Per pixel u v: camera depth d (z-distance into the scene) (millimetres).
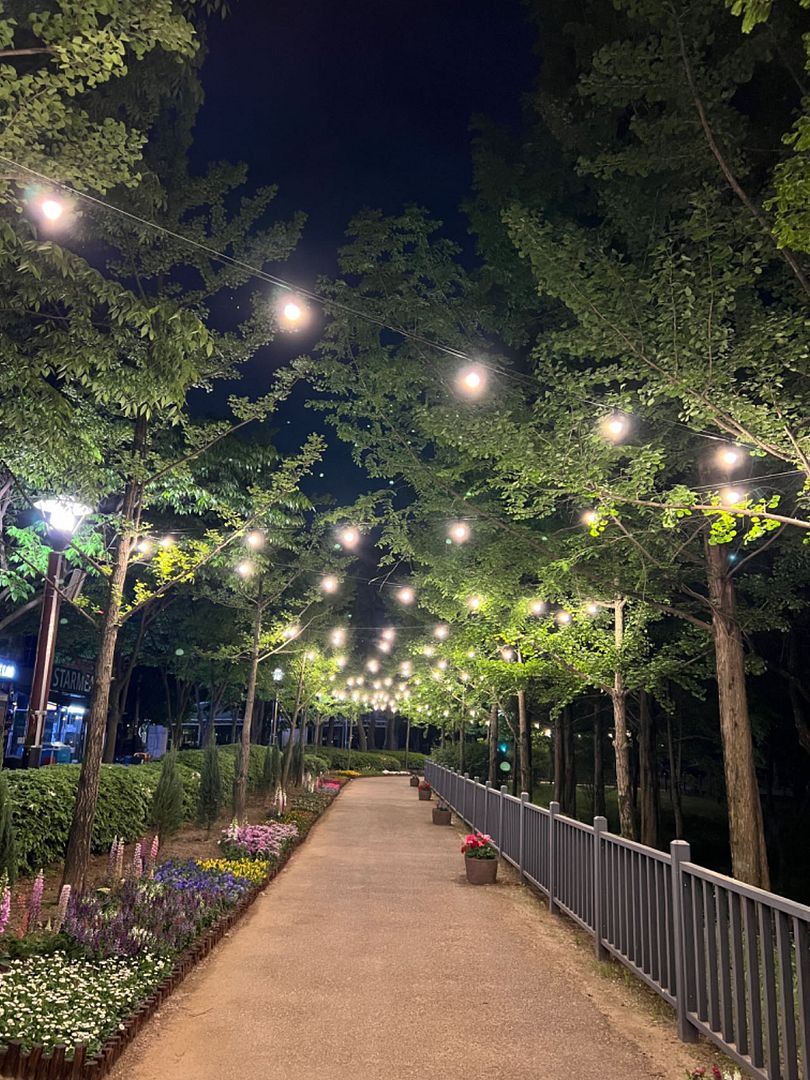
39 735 10578
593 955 6879
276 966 6305
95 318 7902
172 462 9359
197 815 15086
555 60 9766
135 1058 4383
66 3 4246
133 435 9609
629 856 6145
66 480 8484
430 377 9328
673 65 5969
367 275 9695
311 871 11375
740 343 6035
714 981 4578
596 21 8680
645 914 5730
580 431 7090
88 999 4699
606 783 36781
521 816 11086
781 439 6145
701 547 10594
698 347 5914
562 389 7160
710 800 37844
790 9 6258
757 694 19438
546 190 9836
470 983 5938
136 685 42500
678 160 6422
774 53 6828
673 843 5129
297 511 16328
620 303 6164
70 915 6047
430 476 10398
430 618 24969
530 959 6691
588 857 7398
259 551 15336
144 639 29422
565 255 6309
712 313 5805
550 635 11508
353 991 5672
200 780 15719
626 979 6102
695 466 9031
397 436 10500
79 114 5129
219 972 6117
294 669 25406
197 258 9391
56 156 4949
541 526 11383
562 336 6895
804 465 5988
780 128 7391
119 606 8867
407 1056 4465
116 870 7762
